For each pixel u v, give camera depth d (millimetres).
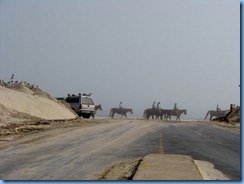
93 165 11344
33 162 11898
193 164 10820
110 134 20719
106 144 16312
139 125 28766
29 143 16734
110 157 12805
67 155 13266
